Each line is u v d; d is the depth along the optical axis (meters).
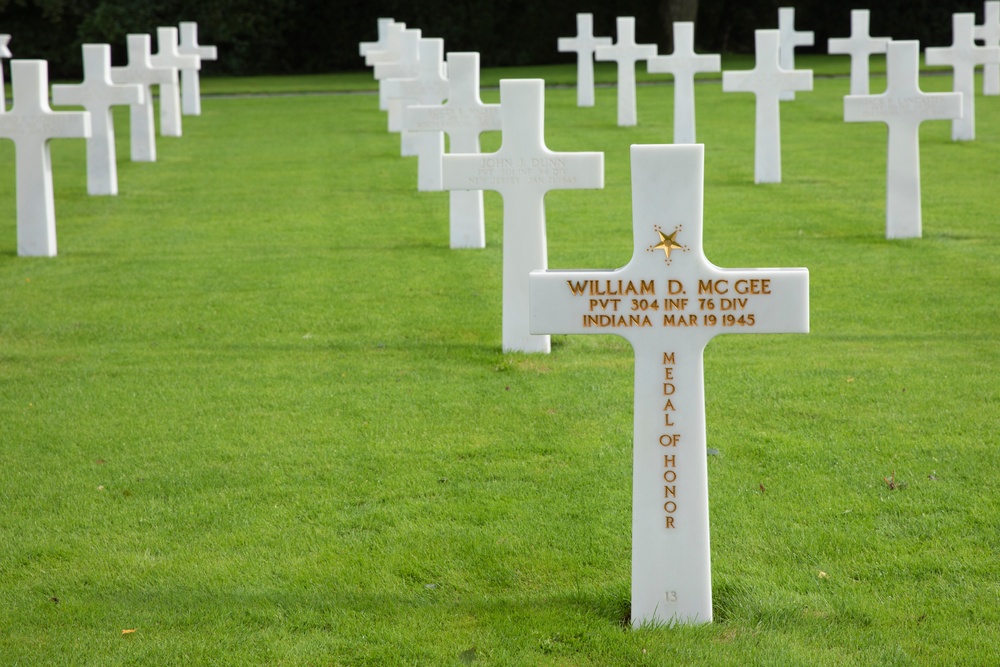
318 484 6.50
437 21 46.09
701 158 4.61
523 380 8.33
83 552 5.71
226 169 19.53
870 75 32.56
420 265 12.22
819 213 14.55
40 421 7.61
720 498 6.16
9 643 4.86
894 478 6.36
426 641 4.84
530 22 46.88
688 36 20.25
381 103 27.78
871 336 9.27
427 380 8.38
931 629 4.83
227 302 10.84
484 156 8.59
